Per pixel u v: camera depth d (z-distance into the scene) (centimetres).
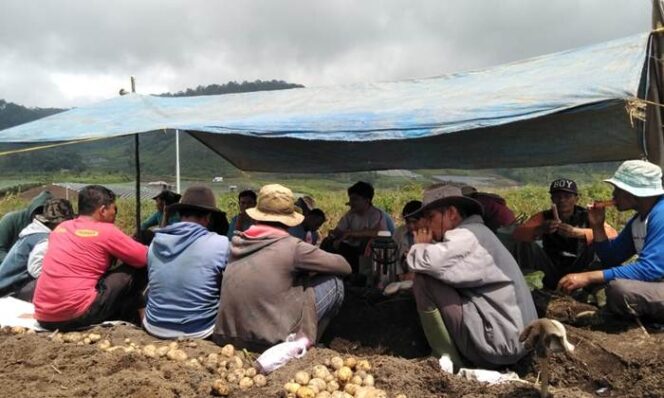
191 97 820
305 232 699
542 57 609
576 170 4575
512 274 384
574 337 407
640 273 412
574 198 539
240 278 414
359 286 600
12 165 6259
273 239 419
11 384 348
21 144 637
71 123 674
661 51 440
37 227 543
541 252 557
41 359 389
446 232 393
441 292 386
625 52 488
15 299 525
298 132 481
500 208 599
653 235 414
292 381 351
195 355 407
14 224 616
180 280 443
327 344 452
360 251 689
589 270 536
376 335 456
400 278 555
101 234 467
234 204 2339
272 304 409
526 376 387
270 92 777
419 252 383
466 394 338
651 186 424
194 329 447
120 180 4112
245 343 416
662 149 445
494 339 372
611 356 381
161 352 407
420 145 703
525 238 547
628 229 463
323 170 986
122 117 694
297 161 907
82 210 481
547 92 446
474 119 433
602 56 511
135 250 476
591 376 375
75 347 409
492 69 643
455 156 772
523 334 309
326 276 434
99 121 674
